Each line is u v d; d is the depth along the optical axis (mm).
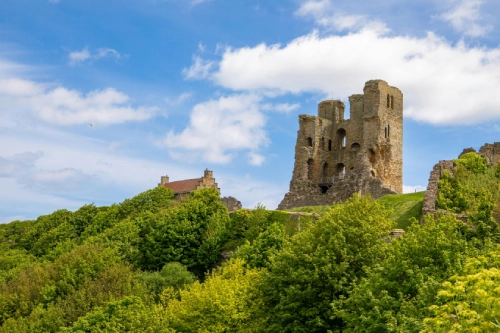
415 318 34188
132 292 70062
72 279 78938
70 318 66562
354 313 40375
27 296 78625
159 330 54406
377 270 43906
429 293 36312
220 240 90062
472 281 29172
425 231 44406
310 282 50750
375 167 112000
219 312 56781
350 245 52750
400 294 38656
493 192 75250
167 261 88125
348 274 50344
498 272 27734
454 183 77562
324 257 51500
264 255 70000
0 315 76688
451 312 30250
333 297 49219
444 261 40844
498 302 26141
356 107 121312
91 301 69312
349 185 102125
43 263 95500
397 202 84000
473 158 84938
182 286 77062
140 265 89500
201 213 96812
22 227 142625
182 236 90312
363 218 56062
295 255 54250
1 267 107562
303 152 116500
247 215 92375
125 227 98000
